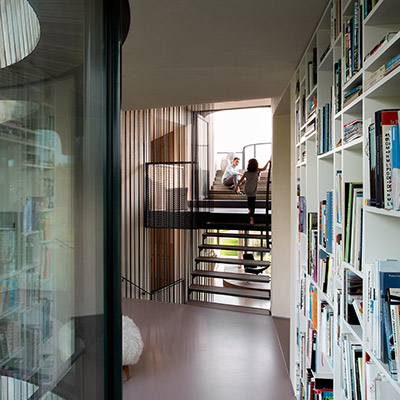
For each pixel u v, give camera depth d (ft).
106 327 3.00
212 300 24.95
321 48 6.73
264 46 8.27
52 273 2.41
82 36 2.69
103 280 2.96
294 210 9.69
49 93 2.35
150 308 16.12
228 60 9.20
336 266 5.48
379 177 3.51
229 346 12.03
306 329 7.71
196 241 25.91
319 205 6.68
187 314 15.28
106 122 3.01
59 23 2.43
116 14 3.14
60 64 2.45
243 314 15.37
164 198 21.33
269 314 15.44
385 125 3.41
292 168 9.91
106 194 3.01
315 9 6.62
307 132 7.70
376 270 3.63
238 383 9.62
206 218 20.72
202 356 11.25
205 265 27.04
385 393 3.56
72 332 2.61
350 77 4.68
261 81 11.06
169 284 22.72
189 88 11.89
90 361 2.81
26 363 2.19
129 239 19.94
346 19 5.03
